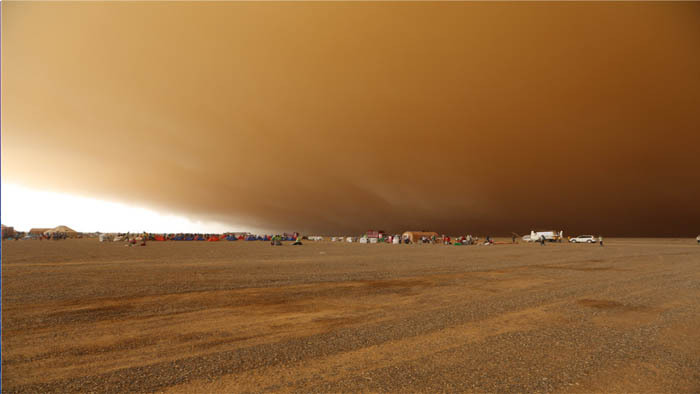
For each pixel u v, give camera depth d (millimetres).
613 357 4996
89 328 6547
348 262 22016
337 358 4980
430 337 5992
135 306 8516
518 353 5168
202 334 6188
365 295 10203
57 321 7027
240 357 5008
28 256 25453
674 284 12281
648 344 5598
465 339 5871
